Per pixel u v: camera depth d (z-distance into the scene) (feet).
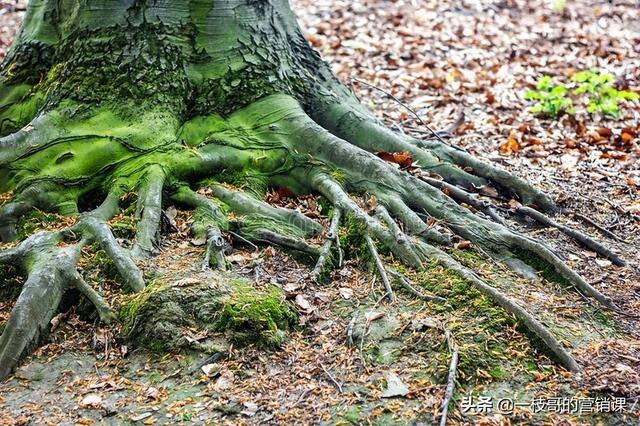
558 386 12.70
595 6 42.37
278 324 13.71
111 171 17.07
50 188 16.46
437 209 17.08
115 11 18.51
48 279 14.07
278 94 19.17
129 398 12.45
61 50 18.99
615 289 15.69
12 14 40.40
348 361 13.08
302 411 12.03
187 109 18.56
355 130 19.58
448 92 30.45
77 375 13.07
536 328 13.57
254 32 19.39
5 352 13.21
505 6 42.14
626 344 13.87
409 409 12.04
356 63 33.96
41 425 11.90
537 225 18.12
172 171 17.12
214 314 13.53
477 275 15.42
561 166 23.13
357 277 15.46
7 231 15.88
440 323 13.69
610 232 18.02
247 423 11.82
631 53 35.55
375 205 17.08
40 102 18.78
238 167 17.90
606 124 26.99
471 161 19.40
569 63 34.09
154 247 15.55
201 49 18.78
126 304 13.96
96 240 15.17
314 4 41.88
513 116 27.81
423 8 41.27
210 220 16.24
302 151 18.22
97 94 17.99
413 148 19.31
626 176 22.34
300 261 15.78
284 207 17.52
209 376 12.74
